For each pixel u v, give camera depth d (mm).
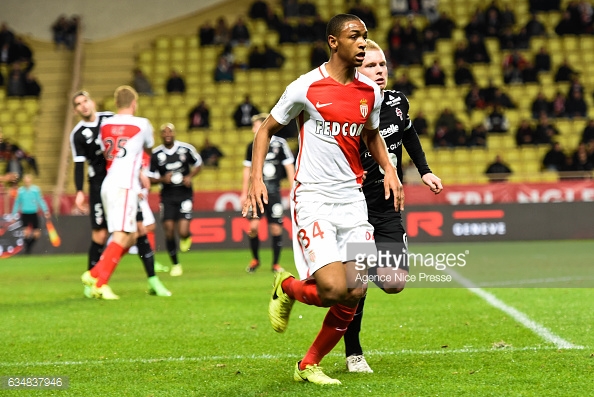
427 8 86875
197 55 85250
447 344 19250
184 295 31156
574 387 14289
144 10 90312
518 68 79500
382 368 16453
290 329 22234
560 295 28734
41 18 89812
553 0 87000
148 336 21469
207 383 15352
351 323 16078
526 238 60406
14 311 27219
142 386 15227
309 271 14570
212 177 71750
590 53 83562
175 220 40594
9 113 79938
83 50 87625
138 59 85625
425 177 17469
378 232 16281
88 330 22719
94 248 30875
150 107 79812
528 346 18641
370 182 16375
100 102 83438
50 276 41938
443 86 78562
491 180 62969
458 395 13812
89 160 30281
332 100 14531
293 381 15305
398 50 80688
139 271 44156
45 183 75938
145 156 38188
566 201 60625
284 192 59750
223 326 23016
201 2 91125
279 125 14852
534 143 72062
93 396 14523
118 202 28328
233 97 81188
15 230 58469
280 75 82250
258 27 87438
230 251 58781
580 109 75125
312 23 85000
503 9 88062
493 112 73875
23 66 82438
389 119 16766
